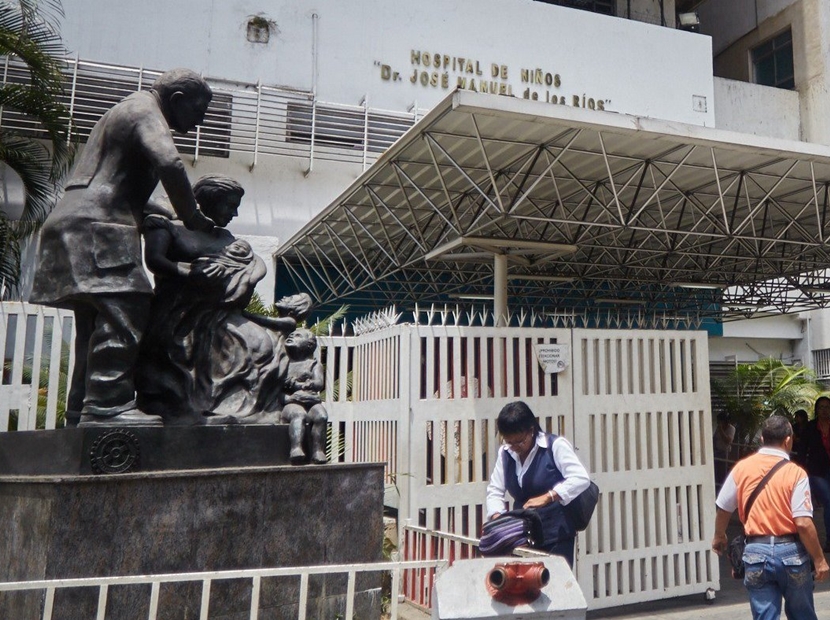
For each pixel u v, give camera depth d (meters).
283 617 3.70
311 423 4.12
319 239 15.15
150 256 4.02
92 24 14.73
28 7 9.34
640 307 19.70
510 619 2.70
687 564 6.58
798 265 16.44
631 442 6.46
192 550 3.49
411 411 5.87
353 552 4.00
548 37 18.53
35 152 10.76
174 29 15.33
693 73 19.92
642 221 13.99
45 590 3.11
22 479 3.47
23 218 10.45
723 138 8.97
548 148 9.66
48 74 9.42
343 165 16.30
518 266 16.02
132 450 3.56
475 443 6.04
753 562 4.39
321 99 16.39
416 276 17.78
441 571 2.82
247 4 15.97
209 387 4.03
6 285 9.65
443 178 10.38
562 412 6.27
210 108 15.34
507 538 3.69
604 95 18.88
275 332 4.37
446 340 6.06
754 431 16.97
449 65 17.50
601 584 6.17
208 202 4.37
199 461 3.76
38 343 6.15
